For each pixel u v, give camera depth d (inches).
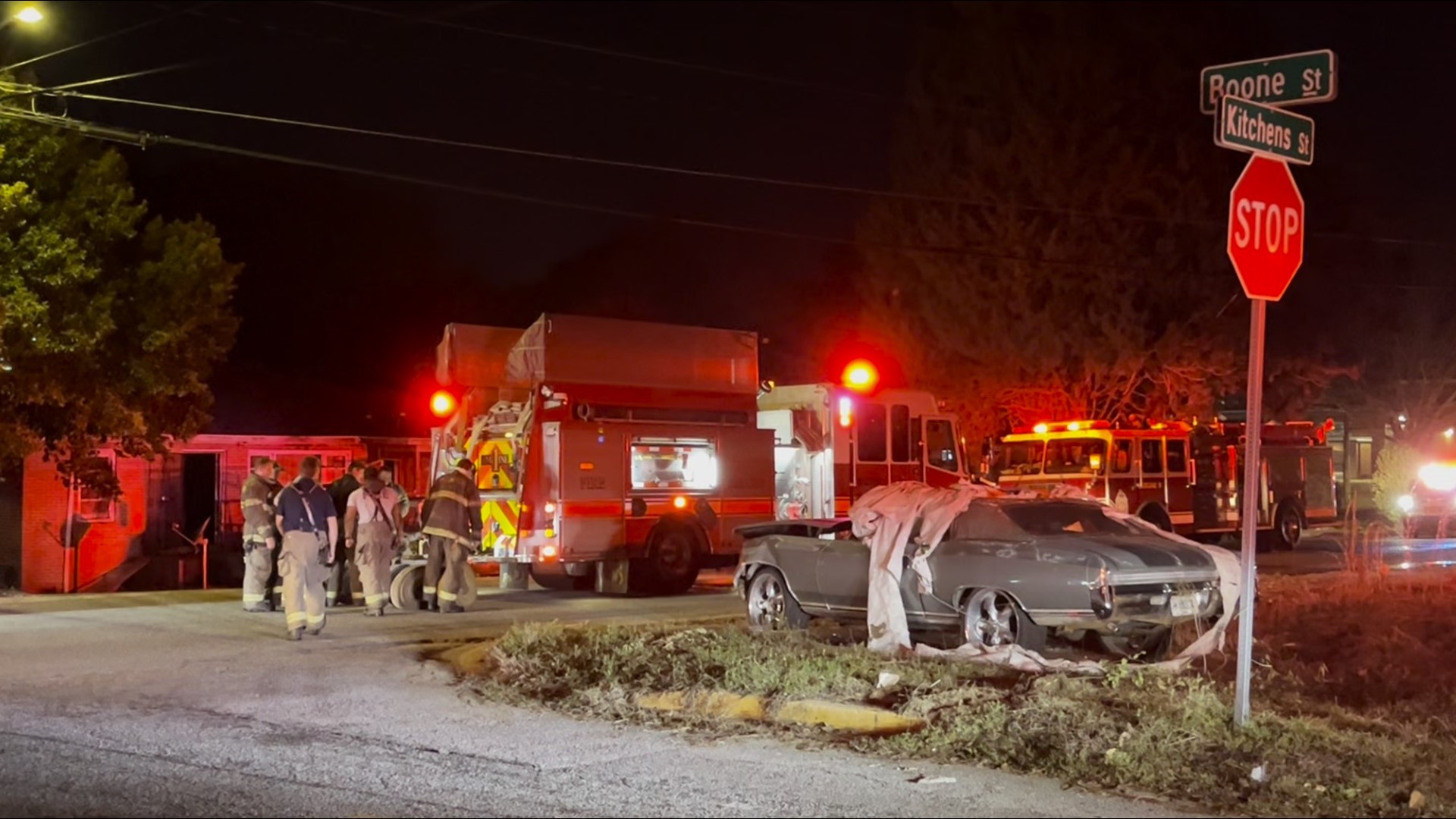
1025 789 297.6
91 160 807.7
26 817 273.9
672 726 368.8
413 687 429.1
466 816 278.1
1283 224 333.7
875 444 816.3
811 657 423.2
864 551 502.3
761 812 280.1
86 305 789.9
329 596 674.8
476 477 721.0
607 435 708.0
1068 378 1181.7
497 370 743.7
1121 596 430.6
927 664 414.0
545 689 422.0
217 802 287.6
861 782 305.0
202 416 934.4
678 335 742.5
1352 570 706.2
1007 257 1151.6
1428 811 279.0
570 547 692.1
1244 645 327.6
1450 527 954.1
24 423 849.5
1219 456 1023.6
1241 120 324.2
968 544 463.5
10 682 436.8
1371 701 405.7
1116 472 959.6
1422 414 1221.1
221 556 1074.1
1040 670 415.2
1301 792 285.4
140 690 423.8
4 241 753.0
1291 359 1194.0
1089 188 1130.0
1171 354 1138.7
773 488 772.6
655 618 612.7
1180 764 303.4
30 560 1030.4
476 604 679.1
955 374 1194.6
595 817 277.4
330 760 328.5
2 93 665.6
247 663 477.4
